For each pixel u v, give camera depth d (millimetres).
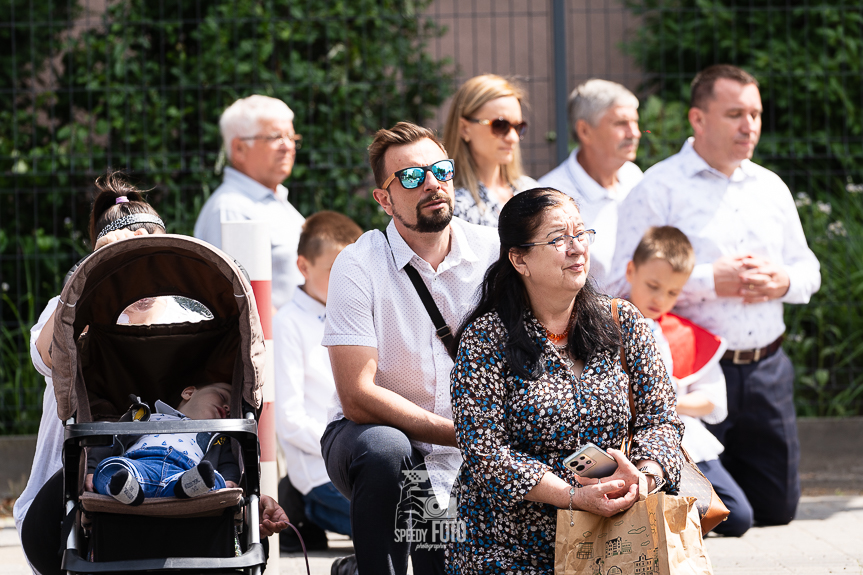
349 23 17625
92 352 8375
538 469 7141
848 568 10602
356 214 16938
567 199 7570
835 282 16297
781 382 12773
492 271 7746
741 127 12438
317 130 16969
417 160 8719
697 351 12023
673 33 19500
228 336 8523
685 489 7824
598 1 20547
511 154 11945
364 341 8633
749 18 18766
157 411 7910
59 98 16938
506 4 18750
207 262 7984
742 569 10664
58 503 8070
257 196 13766
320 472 11523
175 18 17250
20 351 15484
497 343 7516
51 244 16438
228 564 6664
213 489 6996
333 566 9586
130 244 7395
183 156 15672
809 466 15234
